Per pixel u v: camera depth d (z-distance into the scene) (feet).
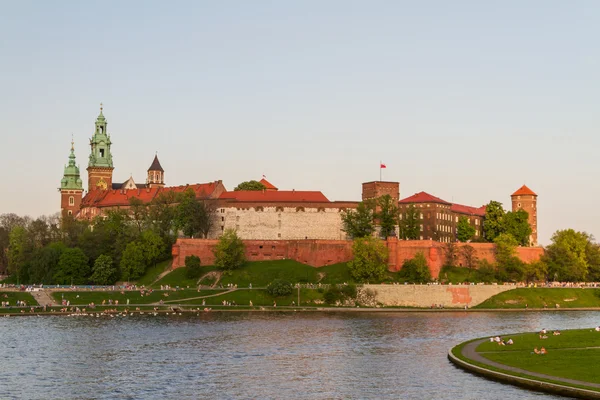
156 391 298.35
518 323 533.55
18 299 610.65
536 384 288.51
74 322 515.09
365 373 332.80
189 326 497.05
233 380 319.27
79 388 303.68
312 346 414.00
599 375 299.38
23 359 366.43
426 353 388.78
